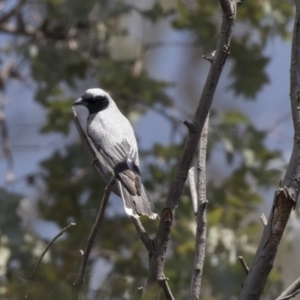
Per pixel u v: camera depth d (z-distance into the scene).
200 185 6.44
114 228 12.55
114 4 13.23
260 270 5.68
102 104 11.17
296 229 11.78
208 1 13.46
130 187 8.39
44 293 4.28
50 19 13.59
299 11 6.10
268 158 12.86
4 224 11.71
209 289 11.48
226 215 12.17
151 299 4.64
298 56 6.06
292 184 5.68
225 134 12.70
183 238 11.55
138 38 14.11
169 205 6.11
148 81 13.16
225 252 11.62
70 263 11.72
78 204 13.12
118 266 11.84
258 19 13.48
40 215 13.11
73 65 13.79
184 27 13.67
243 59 13.56
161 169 12.70
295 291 5.88
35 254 11.67
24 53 13.57
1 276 11.36
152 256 6.08
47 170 13.20
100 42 13.87
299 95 5.96
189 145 6.11
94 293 4.73
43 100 13.36
